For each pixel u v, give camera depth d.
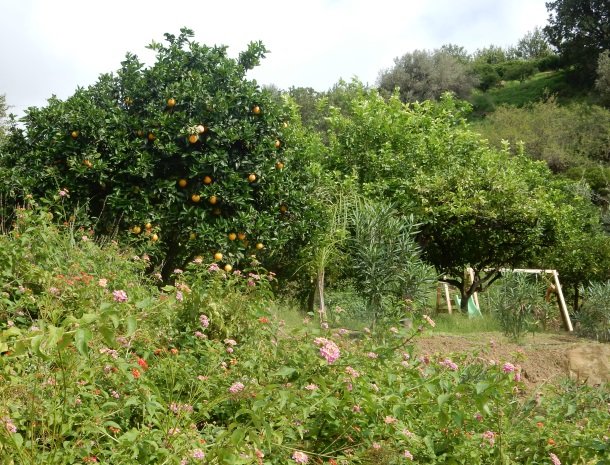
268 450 3.20
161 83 9.09
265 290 5.27
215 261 8.50
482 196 12.96
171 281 9.23
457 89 55.28
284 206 9.41
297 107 14.52
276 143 9.51
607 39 53.91
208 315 4.70
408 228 10.88
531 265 15.92
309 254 9.87
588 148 39.56
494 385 3.50
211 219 8.78
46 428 2.76
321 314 6.93
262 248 9.18
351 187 11.69
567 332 12.11
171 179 8.74
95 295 4.36
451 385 3.77
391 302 9.58
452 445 3.71
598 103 50.19
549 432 4.09
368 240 9.97
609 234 18.38
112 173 8.65
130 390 3.32
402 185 12.98
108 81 9.23
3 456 2.55
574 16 56.25
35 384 2.88
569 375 7.00
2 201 8.52
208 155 8.80
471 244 14.38
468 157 14.34
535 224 14.06
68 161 8.49
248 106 9.30
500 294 10.45
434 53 56.59
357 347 4.66
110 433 3.15
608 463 3.75
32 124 8.77
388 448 3.46
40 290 5.02
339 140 14.47
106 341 2.55
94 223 8.58
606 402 5.42
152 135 8.75
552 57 60.22
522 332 9.90
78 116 8.57
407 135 14.03
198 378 3.74
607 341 11.02
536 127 40.97
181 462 2.78
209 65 9.44
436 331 10.97
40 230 5.61
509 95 56.47
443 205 12.70
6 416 2.66
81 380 3.18
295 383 3.63
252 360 4.09
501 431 3.95
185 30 9.42
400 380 4.00
